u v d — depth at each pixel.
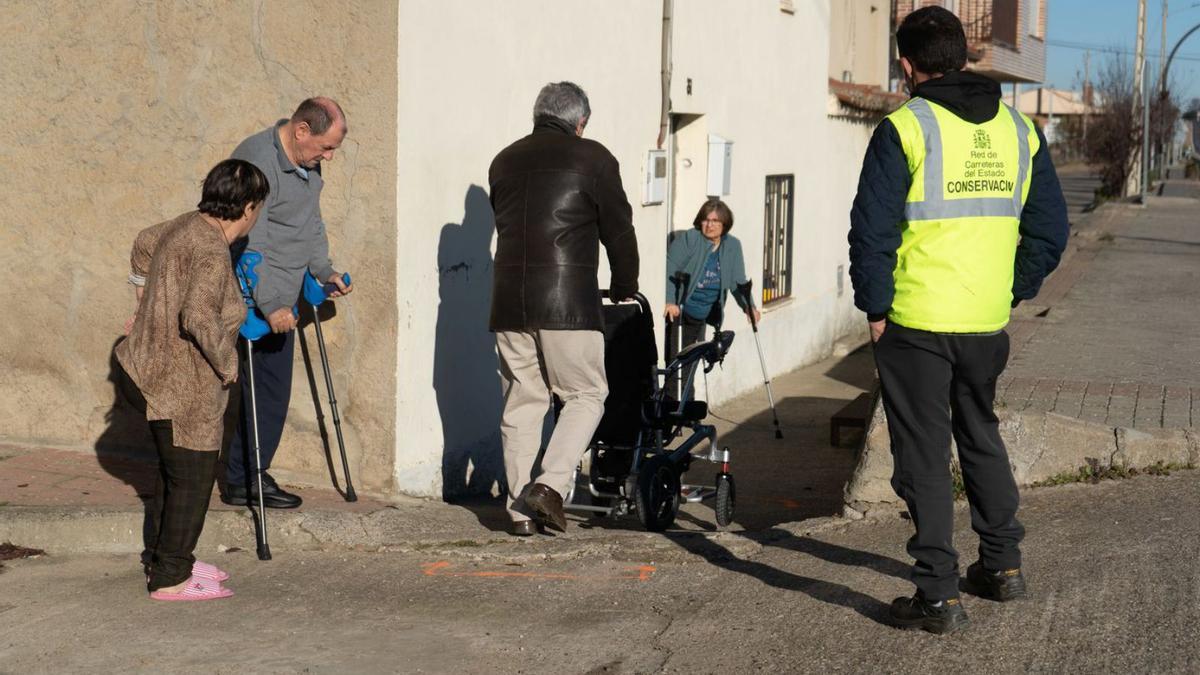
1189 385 8.00
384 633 4.48
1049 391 7.71
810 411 11.66
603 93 8.84
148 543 5.41
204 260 4.61
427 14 6.41
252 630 4.52
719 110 11.47
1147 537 5.23
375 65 6.17
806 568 5.10
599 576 5.09
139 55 6.54
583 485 7.57
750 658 4.17
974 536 5.40
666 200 10.09
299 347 6.46
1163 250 20.73
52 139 6.73
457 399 6.96
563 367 5.75
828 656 4.15
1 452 6.81
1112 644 4.15
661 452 6.52
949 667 4.03
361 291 6.34
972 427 4.44
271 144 5.64
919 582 4.28
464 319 6.98
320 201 6.36
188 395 4.71
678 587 4.92
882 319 4.26
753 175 12.55
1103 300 13.37
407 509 6.03
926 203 4.15
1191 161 67.81
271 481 5.89
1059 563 4.94
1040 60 33.00
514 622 4.58
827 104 15.09
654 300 9.94
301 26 6.27
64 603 4.81
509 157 5.85
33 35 6.70
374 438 6.42
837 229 15.92
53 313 6.85
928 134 4.13
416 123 6.36
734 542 5.49
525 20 7.53
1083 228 25.72
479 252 7.09
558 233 5.70
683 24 10.42
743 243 12.36
